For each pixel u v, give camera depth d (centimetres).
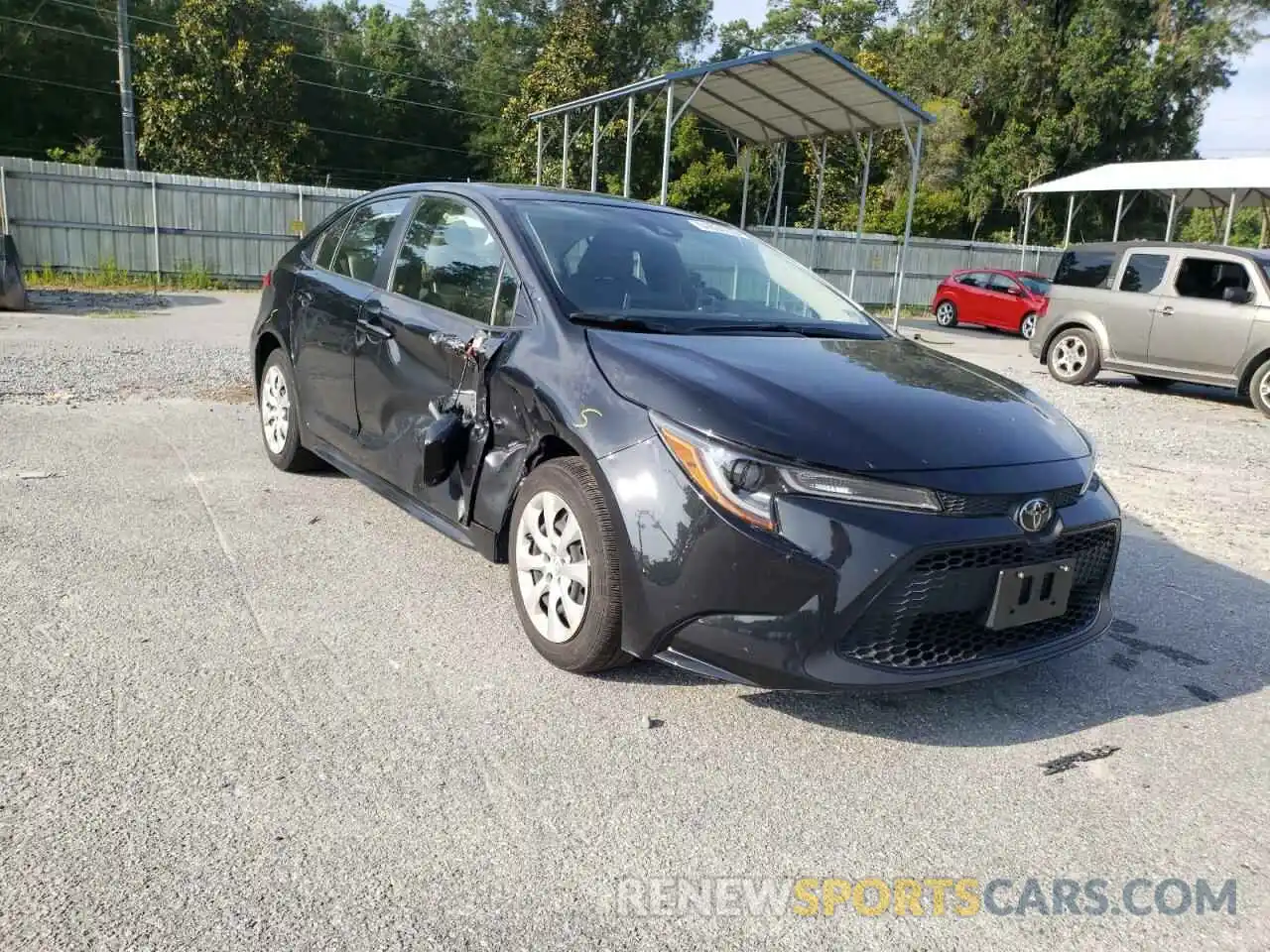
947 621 292
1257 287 1112
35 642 334
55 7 4388
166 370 893
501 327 370
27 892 212
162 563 414
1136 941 223
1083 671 370
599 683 329
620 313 363
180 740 278
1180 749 313
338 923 210
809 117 2047
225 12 3078
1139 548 545
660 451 294
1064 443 327
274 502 507
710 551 281
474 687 322
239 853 230
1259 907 237
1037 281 2234
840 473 279
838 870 242
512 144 4128
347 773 267
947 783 284
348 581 407
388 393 424
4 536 432
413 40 5931
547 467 332
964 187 4344
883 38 5197
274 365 556
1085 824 268
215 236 2203
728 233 469
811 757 294
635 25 4256
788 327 395
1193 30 4112
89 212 2066
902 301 2830
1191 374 1166
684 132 4459
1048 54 4191
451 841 241
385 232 474
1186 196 2908
